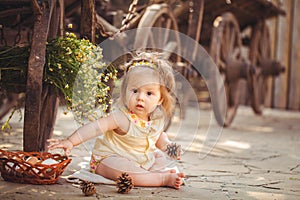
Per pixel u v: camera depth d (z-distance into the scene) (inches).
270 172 124.6
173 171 105.2
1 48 111.3
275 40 394.9
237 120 293.3
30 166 93.5
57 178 97.0
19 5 127.0
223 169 125.9
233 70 235.6
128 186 92.7
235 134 216.2
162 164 107.6
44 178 95.0
